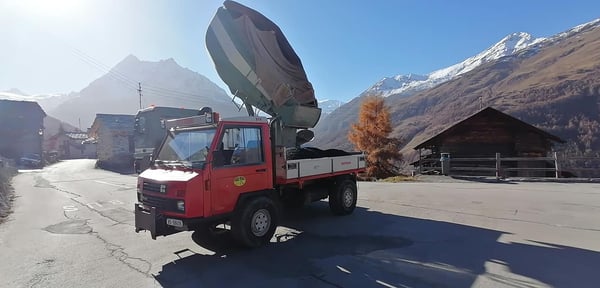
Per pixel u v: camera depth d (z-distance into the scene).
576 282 4.29
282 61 8.77
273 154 6.72
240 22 8.20
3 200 12.43
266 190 6.35
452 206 9.16
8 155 49.06
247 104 8.88
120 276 4.96
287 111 8.69
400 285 4.34
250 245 5.90
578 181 13.97
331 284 4.44
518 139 22.88
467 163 23.62
